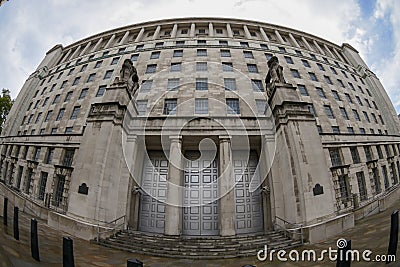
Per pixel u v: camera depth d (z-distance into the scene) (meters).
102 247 8.30
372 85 22.41
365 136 10.52
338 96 20.77
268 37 27.45
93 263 6.11
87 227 8.87
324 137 12.46
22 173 10.28
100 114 11.73
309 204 10.02
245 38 25.22
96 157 10.75
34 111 16.77
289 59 22.83
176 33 26.03
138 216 12.75
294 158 10.99
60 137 12.91
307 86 20.61
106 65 21.55
